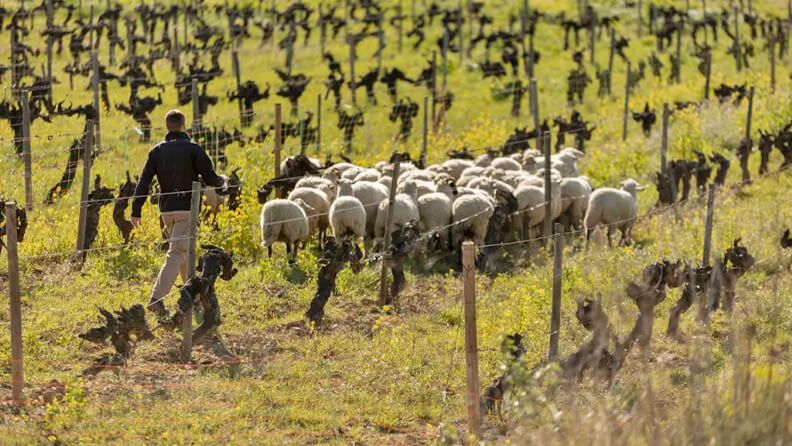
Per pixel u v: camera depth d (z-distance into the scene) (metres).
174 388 21.72
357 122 60.59
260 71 80.44
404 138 60.78
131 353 22.84
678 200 44.62
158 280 24.73
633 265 30.42
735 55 89.31
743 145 48.91
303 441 19.67
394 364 24.23
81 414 19.73
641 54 91.81
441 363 24.39
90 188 39.72
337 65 73.69
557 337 22.53
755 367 17.00
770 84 73.75
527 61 85.06
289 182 38.34
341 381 23.11
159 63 81.38
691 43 97.94
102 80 63.81
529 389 18.78
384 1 111.81
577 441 16.50
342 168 41.28
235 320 26.58
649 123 59.16
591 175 50.78
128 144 50.28
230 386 22.05
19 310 20.34
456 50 89.38
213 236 32.56
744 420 15.56
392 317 28.25
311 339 25.75
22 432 18.89
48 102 55.22
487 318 27.83
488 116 64.69
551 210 38.22
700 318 22.05
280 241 32.31
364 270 31.50
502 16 105.31
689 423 15.88
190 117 60.47
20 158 42.91
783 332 21.89
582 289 26.98
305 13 105.25
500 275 33.03
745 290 25.73
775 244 32.81
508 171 42.31
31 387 21.20
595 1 115.00
